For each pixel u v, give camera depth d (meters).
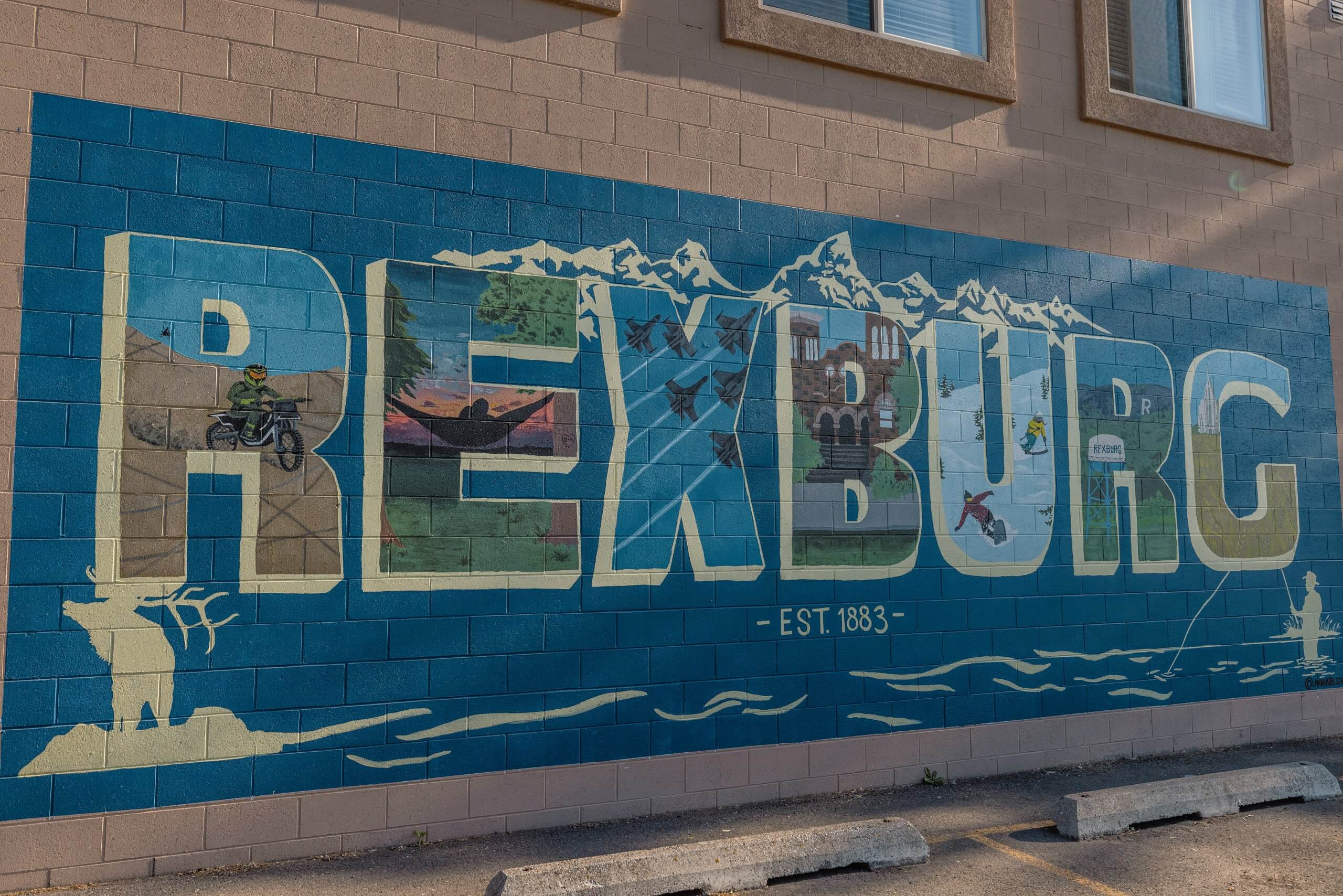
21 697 5.13
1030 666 7.93
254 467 5.69
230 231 5.73
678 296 6.89
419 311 6.15
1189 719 8.61
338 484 5.87
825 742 7.09
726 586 6.87
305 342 5.86
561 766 6.30
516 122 6.51
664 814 6.55
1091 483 8.37
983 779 7.60
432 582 6.05
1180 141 9.09
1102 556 8.36
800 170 7.39
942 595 7.62
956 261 7.95
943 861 5.74
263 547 5.67
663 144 6.94
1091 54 8.66
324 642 5.76
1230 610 8.95
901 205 7.76
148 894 5.07
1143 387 8.72
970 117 8.12
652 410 6.74
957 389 7.85
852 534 7.33
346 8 6.12
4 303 5.25
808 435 7.24
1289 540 9.36
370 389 5.99
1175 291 8.96
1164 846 6.00
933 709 7.50
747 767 6.82
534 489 6.37
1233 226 9.35
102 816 5.23
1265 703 9.03
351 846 5.74
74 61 5.47
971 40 8.27
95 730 5.25
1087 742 8.11
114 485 5.39
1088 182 8.62
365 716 5.83
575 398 6.53
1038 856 5.84
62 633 5.23
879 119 7.74
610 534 6.55
